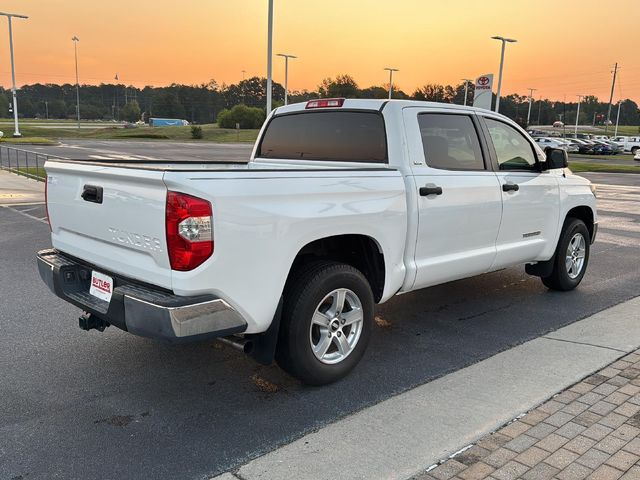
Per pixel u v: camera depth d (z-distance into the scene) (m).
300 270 3.74
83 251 3.82
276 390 3.91
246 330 3.43
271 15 20.14
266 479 2.86
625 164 37.59
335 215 3.68
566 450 3.05
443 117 4.71
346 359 4.02
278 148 5.26
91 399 3.74
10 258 7.62
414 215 4.28
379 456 3.05
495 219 5.05
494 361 4.36
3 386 3.90
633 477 2.80
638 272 7.44
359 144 4.55
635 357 4.40
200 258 3.09
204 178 3.09
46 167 4.13
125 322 3.28
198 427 3.39
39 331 4.95
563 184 5.95
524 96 140.62
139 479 2.87
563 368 4.20
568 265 6.36
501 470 2.87
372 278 4.28
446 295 6.29
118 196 3.39
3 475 2.88
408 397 3.76
